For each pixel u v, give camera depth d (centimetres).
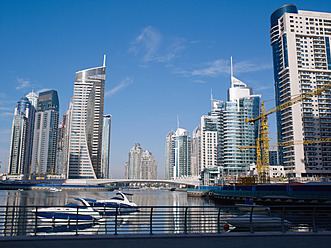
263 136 15750
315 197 6731
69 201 10675
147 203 11181
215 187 14775
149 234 1847
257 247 1533
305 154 18700
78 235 1788
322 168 18562
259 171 15662
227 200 11600
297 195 7144
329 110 19475
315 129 19050
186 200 13525
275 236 1892
